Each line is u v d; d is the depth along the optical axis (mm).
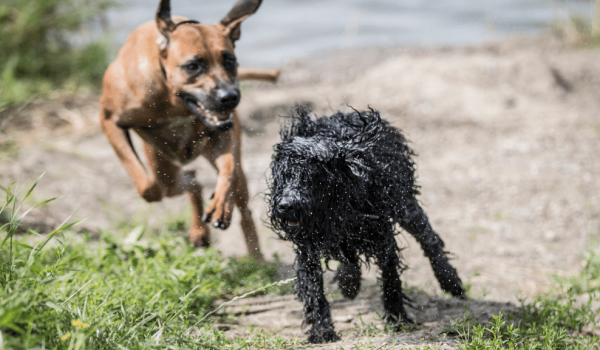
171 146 5664
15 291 3076
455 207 8320
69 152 9562
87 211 7848
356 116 4586
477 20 18656
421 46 15594
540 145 9906
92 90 12273
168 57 5086
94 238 6621
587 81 12523
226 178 5137
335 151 3979
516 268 6707
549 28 16969
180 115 5348
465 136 10422
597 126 10570
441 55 14188
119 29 13898
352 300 5484
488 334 4363
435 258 4980
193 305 4789
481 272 6520
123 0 16688
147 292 4586
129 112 5309
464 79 12141
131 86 5215
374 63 14203
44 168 8867
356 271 5004
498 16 18891
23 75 11938
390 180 4355
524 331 4352
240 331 4617
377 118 4289
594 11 16453
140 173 5340
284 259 6719
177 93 5125
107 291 4270
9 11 12062
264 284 5555
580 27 16297
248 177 9039
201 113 5094
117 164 9516
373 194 4246
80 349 2984
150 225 7621
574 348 4125
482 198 8516
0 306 2895
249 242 6211
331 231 4105
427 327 4629
